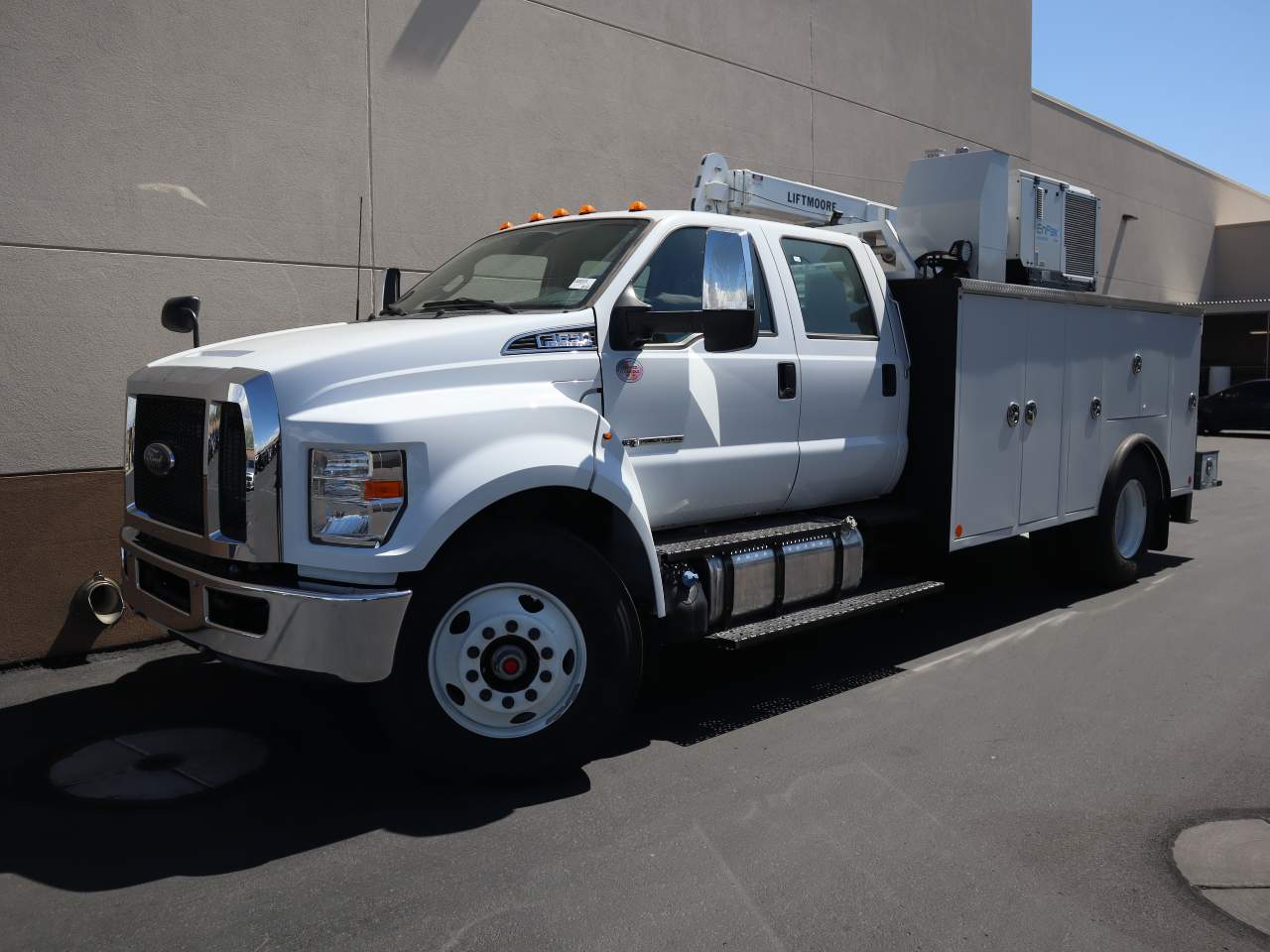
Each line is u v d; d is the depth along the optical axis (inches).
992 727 187.8
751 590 189.3
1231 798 157.4
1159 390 314.0
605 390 173.8
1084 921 122.3
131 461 173.9
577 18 322.7
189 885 129.2
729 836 143.4
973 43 514.3
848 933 119.2
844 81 431.5
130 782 160.7
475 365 159.6
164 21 233.8
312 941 116.7
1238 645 242.8
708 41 368.2
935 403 233.5
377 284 262.2
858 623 265.6
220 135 244.1
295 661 141.3
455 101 290.4
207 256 243.6
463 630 154.1
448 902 125.3
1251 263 1082.7
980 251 270.7
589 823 147.3
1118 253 882.1
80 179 224.1
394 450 144.7
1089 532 290.0
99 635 230.8
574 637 161.2
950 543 233.8
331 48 262.8
